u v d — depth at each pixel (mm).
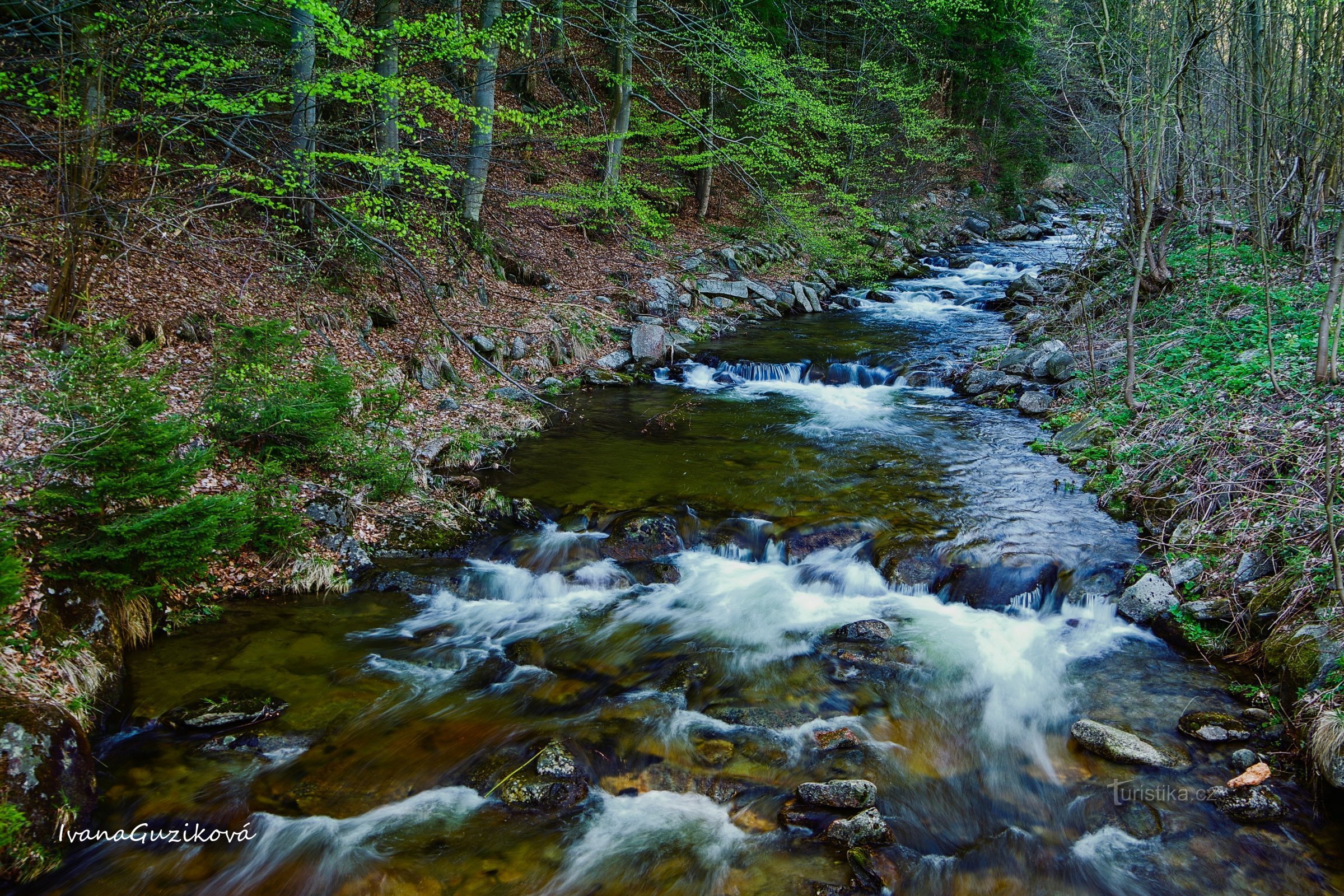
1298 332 9633
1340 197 11727
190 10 7859
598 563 7871
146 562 5926
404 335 11836
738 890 4367
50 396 5758
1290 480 6934
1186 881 4438
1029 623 7012
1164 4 10492
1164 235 12586
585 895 4332
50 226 9094
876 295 20969
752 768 5324
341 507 7898
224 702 5641
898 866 4543
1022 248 28141
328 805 4902
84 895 4215
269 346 8352
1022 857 4617
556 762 5219
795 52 20906
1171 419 9141
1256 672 6078
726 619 7125
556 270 16766
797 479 9648
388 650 6520
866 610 7277
